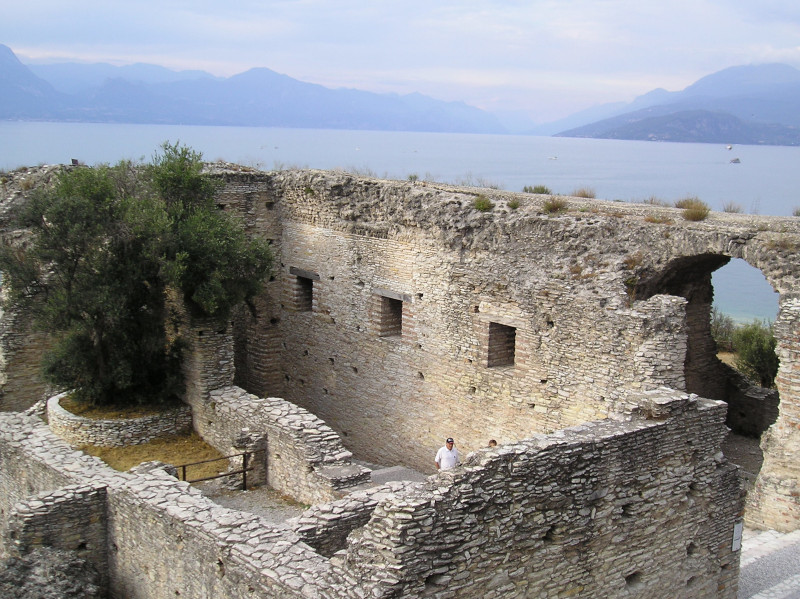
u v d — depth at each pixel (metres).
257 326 27.23
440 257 21.05
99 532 17.06
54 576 15.39
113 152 113.75
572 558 12.90
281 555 12.98
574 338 17.89
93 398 22.98
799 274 15.57
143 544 15.85
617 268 17.47
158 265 22.27
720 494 14.99
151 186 23.33
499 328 20.23
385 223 22.66
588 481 12.86
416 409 22.44
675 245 16.95
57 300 21.45
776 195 92.38
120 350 22.61
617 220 18.17
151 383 23.36
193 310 22.48
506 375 19.69
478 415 20.58
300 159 152.88
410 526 10.69
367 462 24.23
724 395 21.98
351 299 24.23
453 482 11.30
